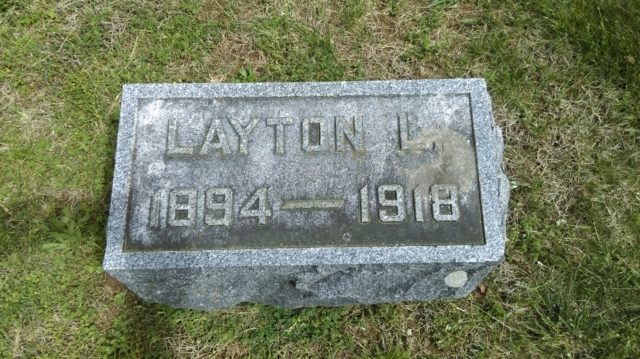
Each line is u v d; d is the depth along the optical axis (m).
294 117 1.09
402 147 1.06
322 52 1.42
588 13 1.45
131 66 1.40
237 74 1.41
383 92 1.10
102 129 1.35
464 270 1.05
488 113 1.08
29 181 1.30
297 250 1.01
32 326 1.21
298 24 1.44
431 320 1.23
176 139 1.06
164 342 1.21
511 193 1.33
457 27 1.46
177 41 1.42
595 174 1.34
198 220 1.02
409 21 1.46
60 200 1.30
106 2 1.44
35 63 1.39
